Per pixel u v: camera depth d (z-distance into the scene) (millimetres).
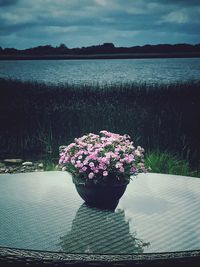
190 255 1689
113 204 2359
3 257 1695
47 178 3018
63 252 1687
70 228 1948
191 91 13562
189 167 6027
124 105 9156
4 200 2420
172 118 7828
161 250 1715
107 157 2287
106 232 1900
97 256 1660
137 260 1649
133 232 1900
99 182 2311
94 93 13391
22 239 1815
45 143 7422
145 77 41438
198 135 7285
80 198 2482
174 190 2680
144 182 2922
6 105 10516
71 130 7785
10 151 7602
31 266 1676
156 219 2084
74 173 2385
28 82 17422
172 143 7004
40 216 2123
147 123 7457
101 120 7820
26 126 8391
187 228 1952
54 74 54875
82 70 75250
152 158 5617
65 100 11695
